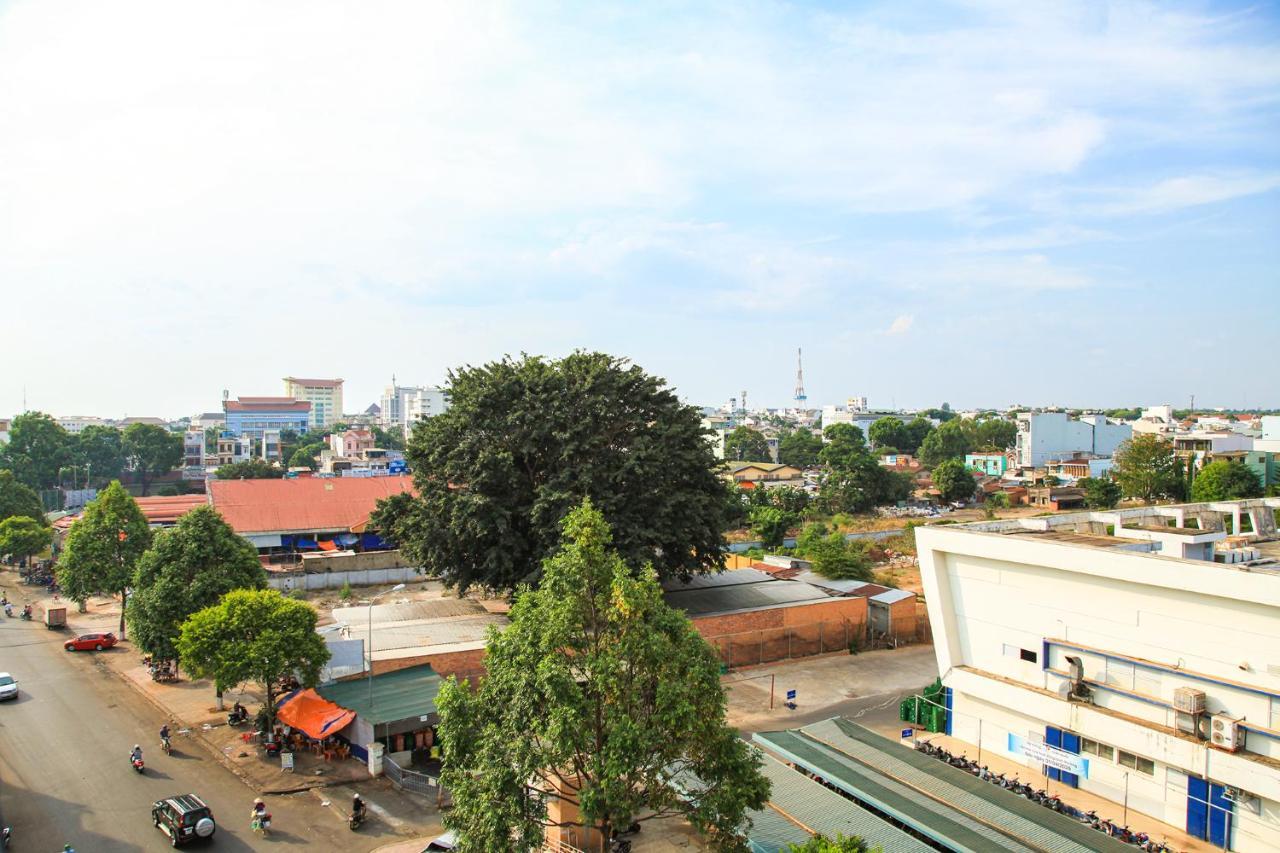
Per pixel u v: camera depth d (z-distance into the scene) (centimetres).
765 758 3044
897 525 10075
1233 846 2525
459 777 1989
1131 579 2702
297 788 3050
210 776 3145
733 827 1986
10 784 3053
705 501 4559
